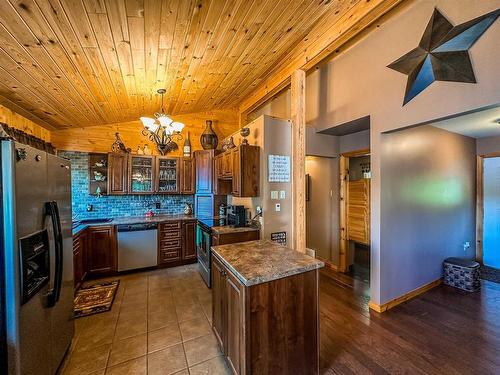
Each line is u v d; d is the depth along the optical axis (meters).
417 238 3.15
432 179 3.36
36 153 1.50
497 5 1.81
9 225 1.25
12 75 2.03
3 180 1.24
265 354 1.51
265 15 2.12
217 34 2.21
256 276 1.47
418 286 3.18
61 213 1.90
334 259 4.19
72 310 2.10
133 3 1.51
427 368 1.85
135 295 3.12
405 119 2.47
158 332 2.32
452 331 2.33
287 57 3.23
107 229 3.75
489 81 1.87
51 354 1.65
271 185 3.37
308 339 1.68
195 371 1.82
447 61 2.11
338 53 3.32
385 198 2.78
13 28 1.46
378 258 2.74
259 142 3.39
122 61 2.24
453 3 2.07
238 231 3.21
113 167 4.11
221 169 4.02
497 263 4.08
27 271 1.35
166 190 4.55
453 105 2.07
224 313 1.87
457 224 3.84
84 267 3.51
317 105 3.78
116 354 2.01
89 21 1.58
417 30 2.35
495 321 2.51
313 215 4.64
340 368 1.84
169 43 2.13
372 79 2.84
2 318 1.25
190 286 3.41
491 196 4.11
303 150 3.31
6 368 1.25
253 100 4.49
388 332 2.32
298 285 1.64
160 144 3.33
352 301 2.99
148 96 3.42
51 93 2.55
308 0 2.06
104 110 3.53
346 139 3.99
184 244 4.32
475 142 4.22
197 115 5.18
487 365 1.88
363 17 2.17
